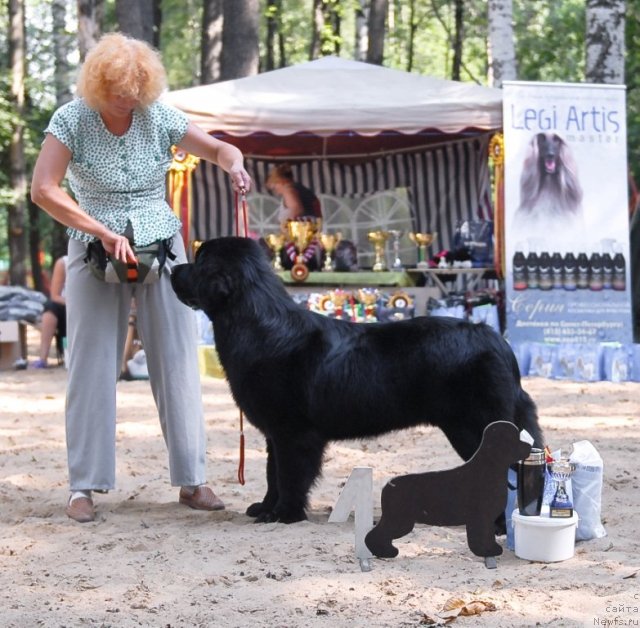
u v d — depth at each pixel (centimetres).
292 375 546
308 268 1384
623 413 951
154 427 919
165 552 502
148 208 581
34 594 435
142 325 598
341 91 1349
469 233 1423
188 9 3506
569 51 2970
